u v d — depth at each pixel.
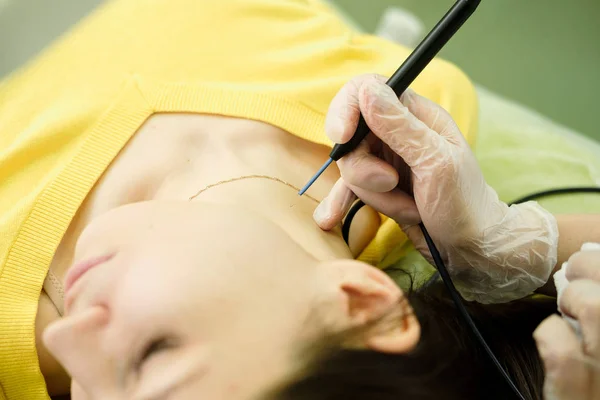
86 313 0.53
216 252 0.54
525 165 1.08
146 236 0.56
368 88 0.58
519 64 1.78
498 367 0.56
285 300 0.52
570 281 0.59
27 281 0.70
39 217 0.72
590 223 0.73
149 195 0.76
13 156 0.79
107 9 0.95
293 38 0.94
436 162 0.61
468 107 0.93
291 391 0.49
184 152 0.78
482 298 0.73
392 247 0.85
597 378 0.51
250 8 0.94
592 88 1.75
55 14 1.07
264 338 0.50
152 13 0.91
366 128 0.62
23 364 0.70
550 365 0.53
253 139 0.79
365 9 1.85
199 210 0.59
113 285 0.54
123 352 0.52
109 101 0.82
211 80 0.86
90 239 0.59
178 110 0.80
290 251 0.56
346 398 0.48
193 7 0.91
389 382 0.50
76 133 0.80
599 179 1.07
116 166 0.77
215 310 0.51
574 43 1.81
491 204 0.68
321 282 0.54
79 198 0.74
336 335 0.51
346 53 0.93
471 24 1.82
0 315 0.69
